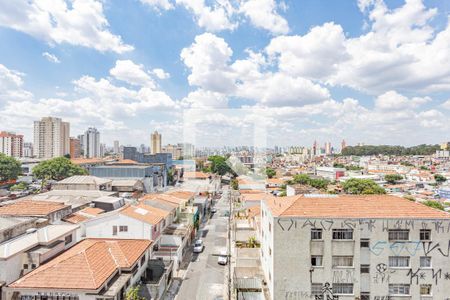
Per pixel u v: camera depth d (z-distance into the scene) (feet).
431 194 308.40
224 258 121.49
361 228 84.17
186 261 124.06
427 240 83.35
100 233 109.60
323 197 95.81
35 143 468.34
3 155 287.48
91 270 72.95
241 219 160.56
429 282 82.69
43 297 67.92
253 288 97.40
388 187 353.92
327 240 84.38
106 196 173.17
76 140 551.59
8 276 72.84
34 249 82.28
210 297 94.48
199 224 170.19
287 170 479.41
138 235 109.60
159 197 161.99
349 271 83.56
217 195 178.50
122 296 76.23
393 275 83.20
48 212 116.37
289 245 84.69
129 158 409.90
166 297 94.63
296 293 84.02
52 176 286.87
